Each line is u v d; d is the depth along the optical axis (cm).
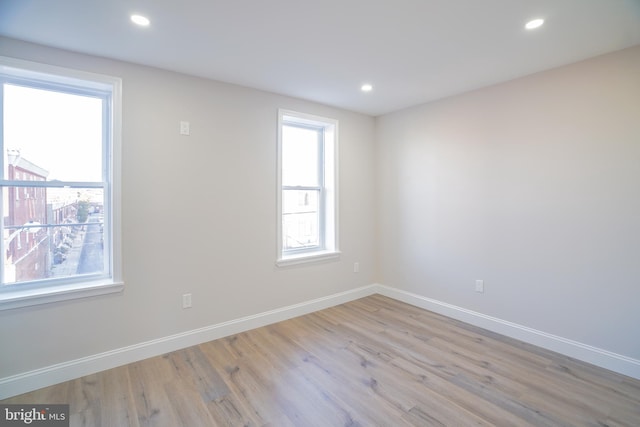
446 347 279
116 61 246
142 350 258
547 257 274
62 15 185
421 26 203
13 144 220
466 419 188
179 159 275
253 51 237
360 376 234
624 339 235
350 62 257
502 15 190
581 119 253
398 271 408
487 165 313
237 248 310
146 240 260
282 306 344
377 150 429
